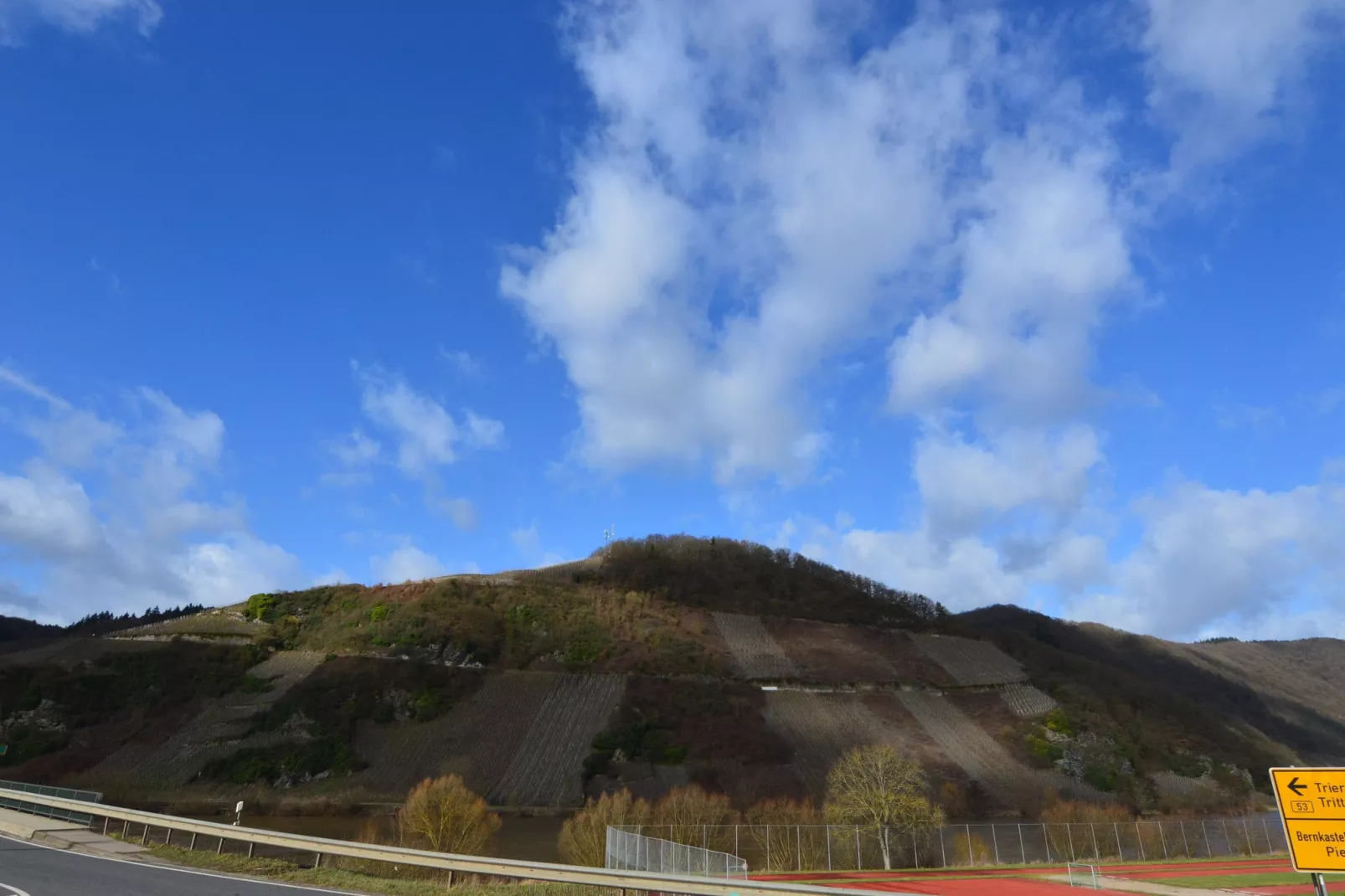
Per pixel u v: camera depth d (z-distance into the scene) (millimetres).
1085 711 107938
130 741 75000
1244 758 111312
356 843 20422
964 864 45781
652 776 76312
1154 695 129250
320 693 85062
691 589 140625
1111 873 37125
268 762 72625
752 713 93000
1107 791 86875
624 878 17375
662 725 86875
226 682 87562
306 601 111750
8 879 16328
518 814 65812
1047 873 36250
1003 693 112812
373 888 17156
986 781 83375
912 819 44906
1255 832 58188
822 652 118312
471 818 35469
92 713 78875
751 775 77812
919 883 30203
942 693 110375
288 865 20000
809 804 58375
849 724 94500
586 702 90938
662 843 29672
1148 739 105812
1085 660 145125
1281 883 30641
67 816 28453
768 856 39656
